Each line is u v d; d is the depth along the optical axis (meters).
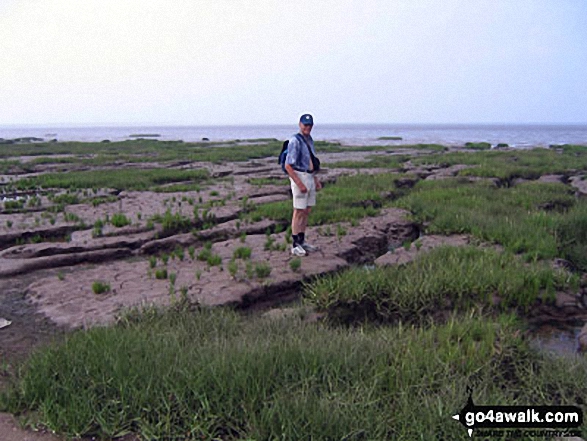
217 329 4.86
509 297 6.00
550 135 109.88
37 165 24.58
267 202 12.84
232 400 3.32
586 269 7.74
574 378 3.80
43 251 8.09
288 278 6.77
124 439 3.17
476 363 3.96
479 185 14.98
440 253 7.51
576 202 12.23
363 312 5.84
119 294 6.18
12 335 5.07
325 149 38.53
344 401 3.32
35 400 3.52
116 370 3.62
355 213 10.80
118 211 11.50
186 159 27.42
